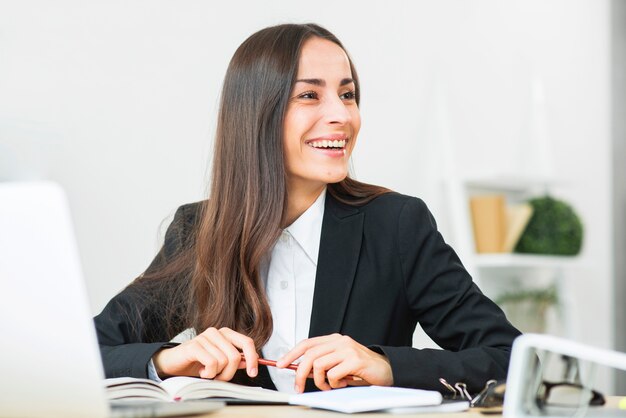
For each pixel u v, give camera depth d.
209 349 1.24
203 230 1.62
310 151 1.56
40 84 2.62
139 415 0.88
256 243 1.56
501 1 3.89
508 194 3.91
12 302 0.75
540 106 3.94
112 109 2.76
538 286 3.97
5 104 2.54
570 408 0.87
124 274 2.76
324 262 1.59
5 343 0.76
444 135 3.48
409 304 1.61
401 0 3.50
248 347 1.25
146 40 2.85
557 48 4.13
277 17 3.16
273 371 1.56
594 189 4.24
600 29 4.36
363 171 3.33
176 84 2.90
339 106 1.56
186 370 1.29
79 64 2.71
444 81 3.61
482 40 3.79
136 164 2.80
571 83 4.17
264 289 1.59
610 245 4.29
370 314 1.57
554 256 3.63
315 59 1.57
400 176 3.44
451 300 1.55
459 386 1.21
